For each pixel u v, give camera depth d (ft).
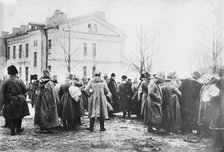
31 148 23.58
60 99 32.55
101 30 94.17
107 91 32.73
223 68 26.99
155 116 29.84
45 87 29.86
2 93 28.07
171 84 30.63
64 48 92.27
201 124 27.55
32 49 98.02
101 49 94.22
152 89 29.89
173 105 30.19
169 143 25.81
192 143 25.98
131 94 43.93
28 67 100.42
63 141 26.50
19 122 29.89
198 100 30.17
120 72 88.53
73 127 32.96
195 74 30.78
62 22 92.94
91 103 31.91
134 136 28.91
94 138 27.78
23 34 102.22
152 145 24.89
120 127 34.50
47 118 29.71
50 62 93.97
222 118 25.18
